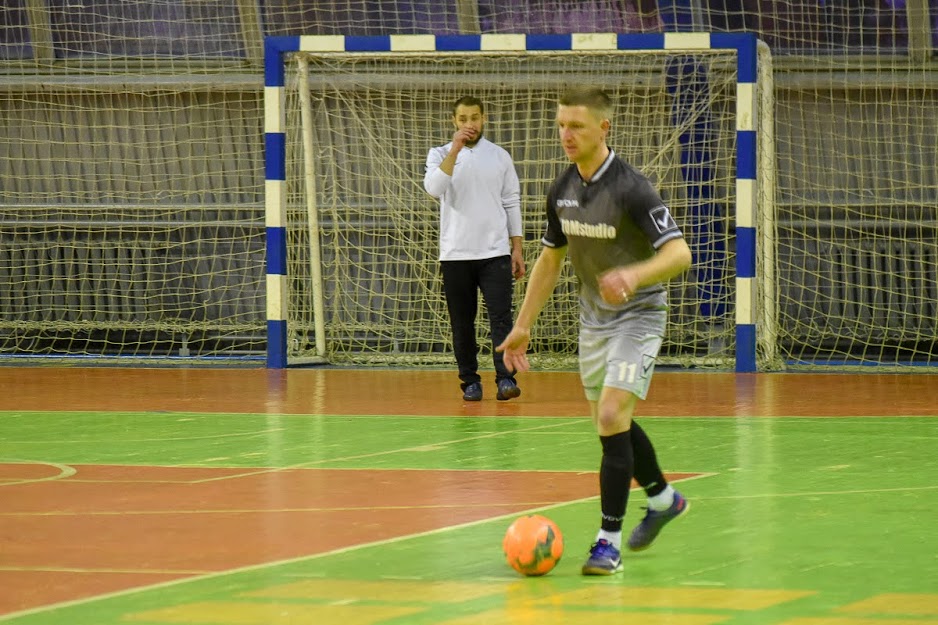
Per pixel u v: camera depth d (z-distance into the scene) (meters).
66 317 20.33
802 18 18.39
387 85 19.02
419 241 19.22
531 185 18.86
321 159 19.25
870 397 13.76
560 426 11.38
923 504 7.73
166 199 20.02
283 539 6.75
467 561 6.23
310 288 19.09
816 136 18.61
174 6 19.34
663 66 18.11
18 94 19.95
